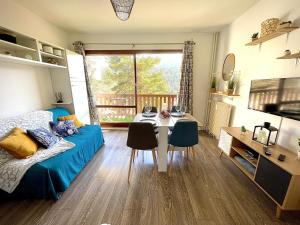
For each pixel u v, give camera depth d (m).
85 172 2.27
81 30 3.53
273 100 1.88
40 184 1.65
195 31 3.60
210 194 1.82
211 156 2.74
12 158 1.77
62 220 1.47
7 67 2.21
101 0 2.23
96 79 4.19
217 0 2.25
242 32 2.71
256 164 1.86
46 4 2.34
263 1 2.19
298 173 1.30
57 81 3.16
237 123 2.86
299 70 1.64
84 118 3.72
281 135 1.89
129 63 4.01
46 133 2.20
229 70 3.12
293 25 1.73
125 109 4.42
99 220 1.48
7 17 2.16
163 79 4.12
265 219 1.49
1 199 1.71
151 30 3.50
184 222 1.46
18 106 2.41
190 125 2.08
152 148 2.07
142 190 1.89
